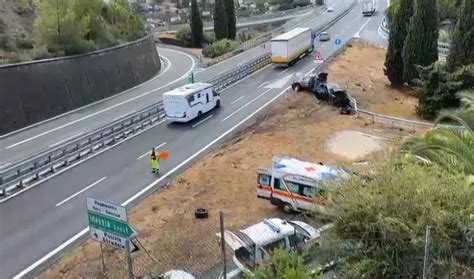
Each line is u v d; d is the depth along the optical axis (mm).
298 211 21812
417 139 16750
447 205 10820
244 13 140250
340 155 29391
